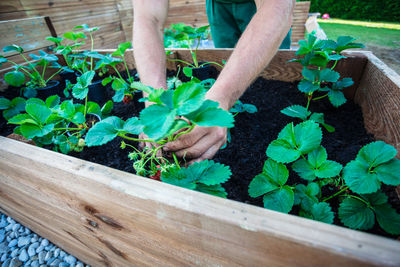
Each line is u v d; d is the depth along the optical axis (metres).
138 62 0.91
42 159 0.63
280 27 0.76
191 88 0.44
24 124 0.78
